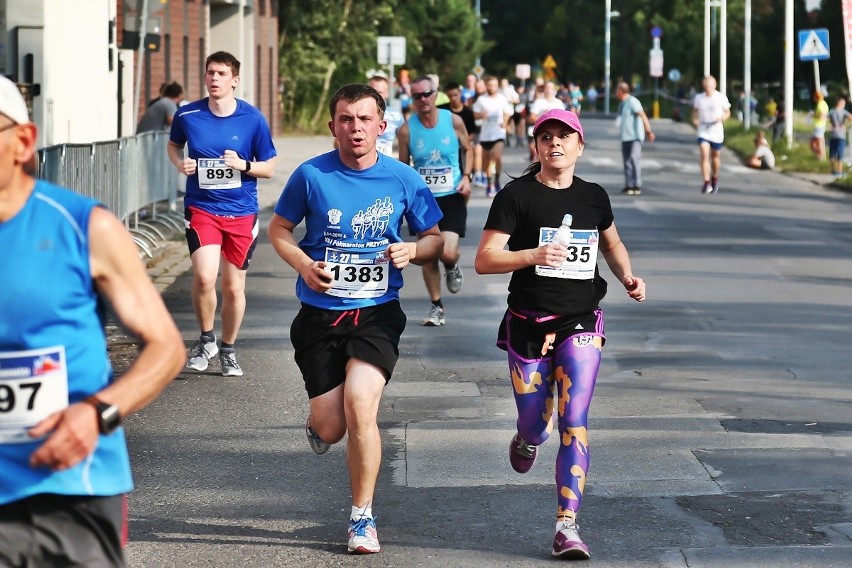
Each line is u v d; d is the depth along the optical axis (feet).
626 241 141.69
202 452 59.98
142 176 135.44
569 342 47.55
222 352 77.10
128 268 27.30
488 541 47.42
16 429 27.17
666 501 51.93
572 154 48.08
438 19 561.84
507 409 68.18
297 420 66.28
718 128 205.46
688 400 69.62
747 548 46.32
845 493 52.85
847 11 249.14
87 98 158.92
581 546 44.93
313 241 48.01
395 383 74.38
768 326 91.91
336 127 47.44
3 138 26.71
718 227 156.35
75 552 27.89
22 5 143.33
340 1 417.69
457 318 95.81
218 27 332.39
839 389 72.28
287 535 48.16
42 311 26.91
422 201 48.14
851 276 116.78
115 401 26.45
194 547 46.70
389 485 54.49
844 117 244.83
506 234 47.93
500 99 204.44
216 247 76.23
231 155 75.00
